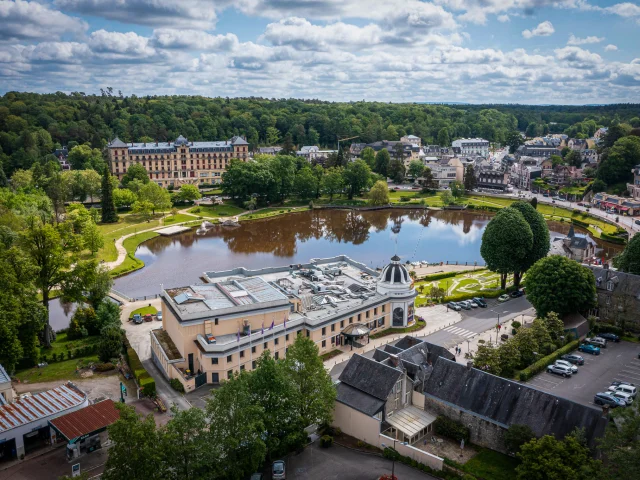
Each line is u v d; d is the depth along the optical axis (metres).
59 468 95.44
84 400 109.25
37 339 137.12
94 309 165.50
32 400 108.06
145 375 125.62
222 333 133.88
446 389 109.31
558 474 83.06
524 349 137.38
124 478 77.94
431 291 192.00
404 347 129.88
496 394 103.81
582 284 156.50
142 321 169.62
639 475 73.38
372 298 162.38
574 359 138.62
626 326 160.62
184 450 81.62
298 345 105.12
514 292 198.88
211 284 154.38
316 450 104.00
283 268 183.12
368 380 111.19
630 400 117.88
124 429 78.38
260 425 89.31
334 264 197.50
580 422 93.25
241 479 92.69
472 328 166.38
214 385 128.12
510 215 194.50
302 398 101.44
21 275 137.25
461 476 94.00
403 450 100.88
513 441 96.25
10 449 98.56
